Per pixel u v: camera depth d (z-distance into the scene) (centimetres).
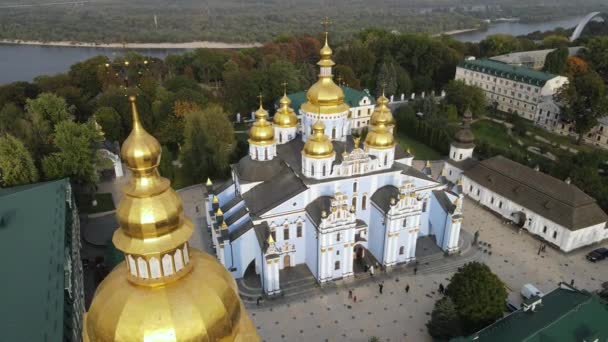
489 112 14638
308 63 16550
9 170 7500
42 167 8112
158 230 2006
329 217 5966
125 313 2009
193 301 2050
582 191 7762
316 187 6353
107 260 6606
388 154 6688
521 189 8062
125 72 3725
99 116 10712
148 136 1962
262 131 6800
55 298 4250
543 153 11538
